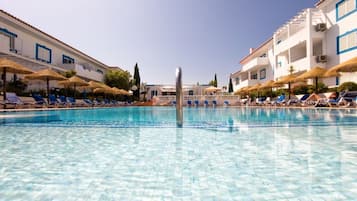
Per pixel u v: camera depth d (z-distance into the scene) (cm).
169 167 309
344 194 222
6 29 1831
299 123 783
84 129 662
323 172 286
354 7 1667
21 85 1745
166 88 4241
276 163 325
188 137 527
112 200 212
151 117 1097
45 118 1003
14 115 1103
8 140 500
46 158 355
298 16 2258
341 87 1566
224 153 380
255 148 415
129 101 3425
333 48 1903
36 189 237
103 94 2967
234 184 250
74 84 1992
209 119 957
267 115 1154
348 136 534
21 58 1788
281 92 2347
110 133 590
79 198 216
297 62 2195
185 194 226
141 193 228
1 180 262
